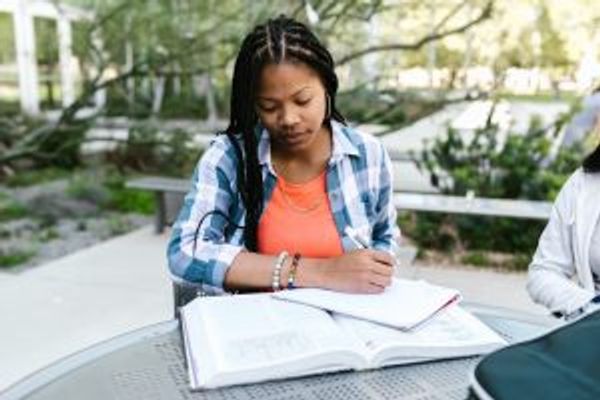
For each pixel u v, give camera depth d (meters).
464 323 1.16
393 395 0.96
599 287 1.61
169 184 5.18
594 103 4.82
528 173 4.82
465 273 4.16
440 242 4.66
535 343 0.93
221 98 7.86
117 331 3.25
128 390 0.99
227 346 1.04
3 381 2.69
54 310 3.52
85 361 1.09
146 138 7.59
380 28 5.51
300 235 1.42
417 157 6.10
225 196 1.41
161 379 1.02
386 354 1.03
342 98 5.71
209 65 6.20
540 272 1.63
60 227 5.52
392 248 1.55
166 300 3.69
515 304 3.62
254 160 1.40
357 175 1.46
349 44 5.47
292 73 1.28
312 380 1.00
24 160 7.94
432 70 5.62
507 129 5.26
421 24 5.43
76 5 7.00
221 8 5.89
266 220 1.43
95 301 3.66
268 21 1.37
